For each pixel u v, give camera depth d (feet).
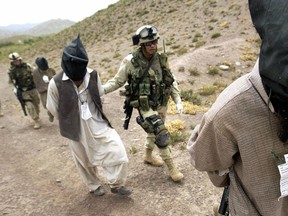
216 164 5.58
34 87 28.04
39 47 120.16
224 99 4.84
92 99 12.57
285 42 3.54
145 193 13.99
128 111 14.01
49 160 20.20
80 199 14.46
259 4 3.94
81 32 107.34
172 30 70.08
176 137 18.98
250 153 4.79
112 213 12.96
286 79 3.49
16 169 19.47
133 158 17.46
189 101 28.35
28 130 28.71
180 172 15.26
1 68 99.76
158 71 13.06
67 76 12.00
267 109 4.47
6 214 13.94
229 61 43.32
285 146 4.64
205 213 12.35
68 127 12.57
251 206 5.44
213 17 68.69
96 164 13.15
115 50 71.41
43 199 15.02
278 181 4.90
